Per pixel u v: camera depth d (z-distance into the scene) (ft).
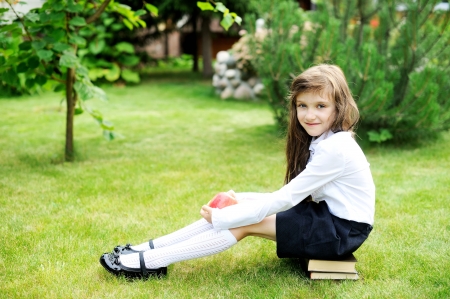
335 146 6.63
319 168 6.63
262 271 7.63
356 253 8.18
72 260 7.89
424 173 13.17
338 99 6.78
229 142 17.12
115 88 30.94
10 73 13.12
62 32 12.31
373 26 16.97
